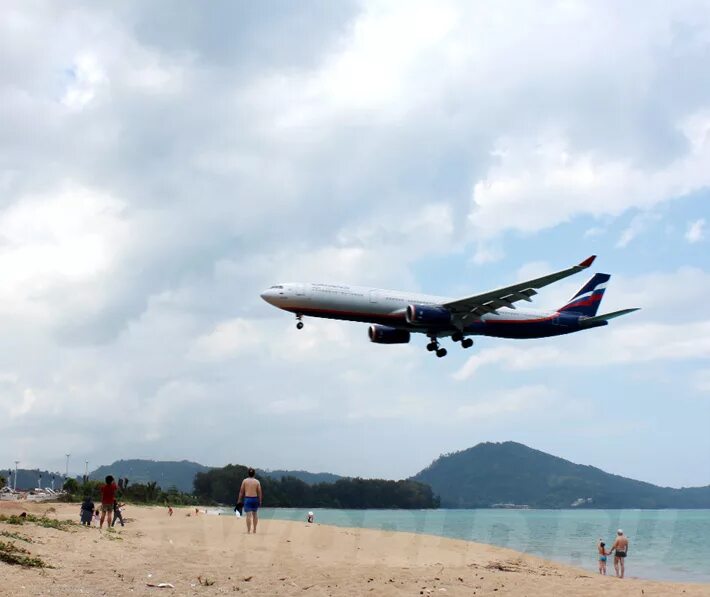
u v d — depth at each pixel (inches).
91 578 591.8
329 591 607.2
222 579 633.6
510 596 642.8
